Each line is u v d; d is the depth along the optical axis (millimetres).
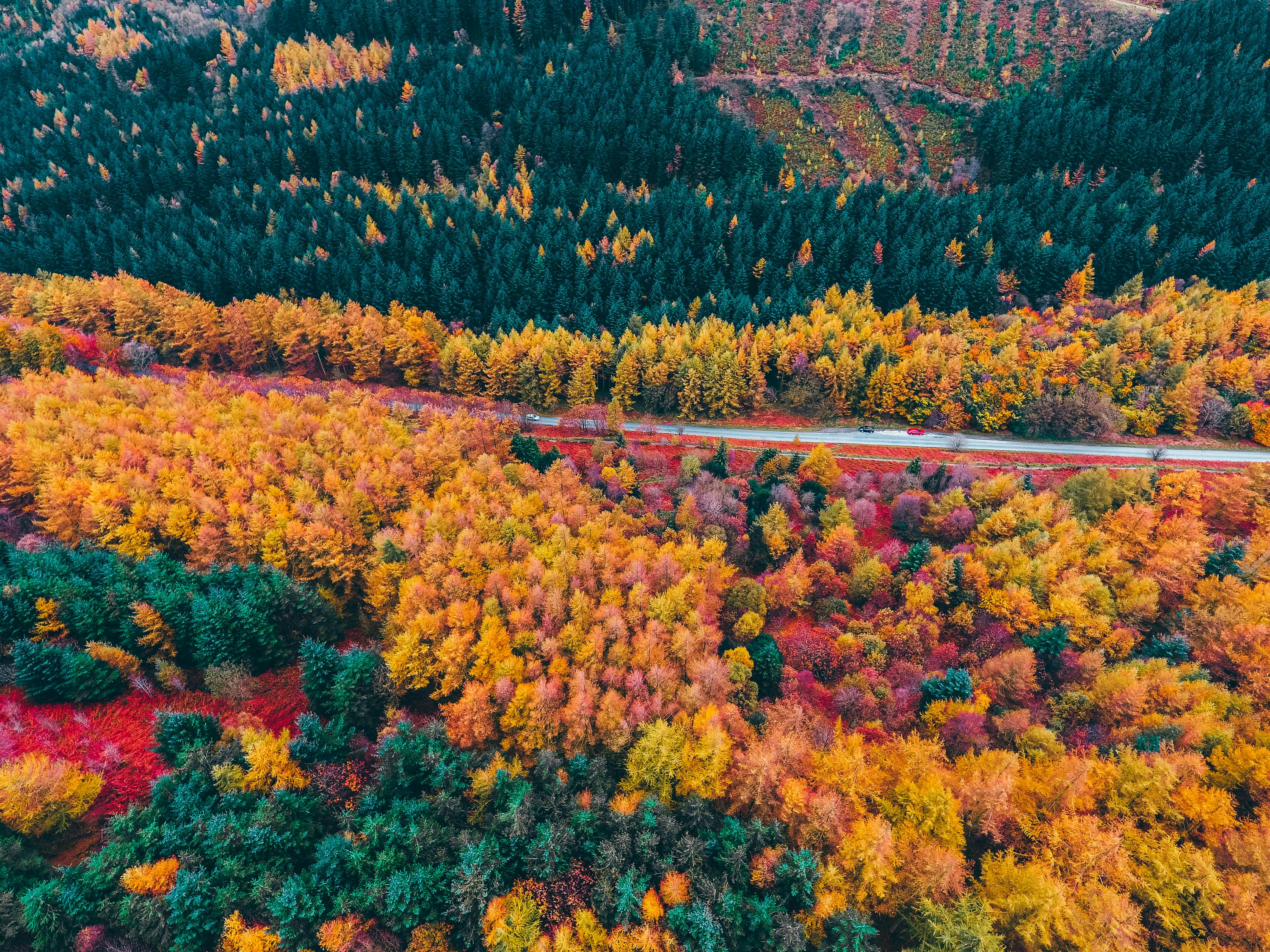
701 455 115188
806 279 154375
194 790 50594
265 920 45281
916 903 47969
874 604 80125
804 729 60969
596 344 134625
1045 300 149375
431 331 142375
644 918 45688
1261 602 71750
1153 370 122062
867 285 149125
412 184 181750
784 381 135375
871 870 47219
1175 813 51188
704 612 73000
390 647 70938
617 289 149500
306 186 173125
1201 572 78000
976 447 117938
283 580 71250
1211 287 141750
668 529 87125
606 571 75125
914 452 116875
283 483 86938
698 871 48375
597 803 52875
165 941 43219
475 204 168500
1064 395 122125
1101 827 51625
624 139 182500
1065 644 69625
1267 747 55438
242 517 80125
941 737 61031
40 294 134375
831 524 90688
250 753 51781
